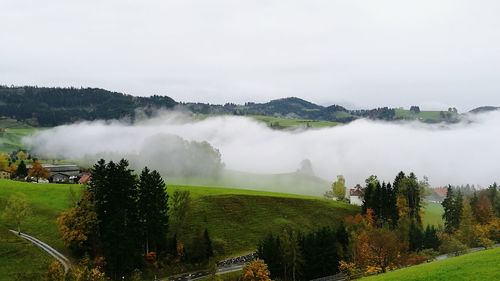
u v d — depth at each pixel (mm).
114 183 115688
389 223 164500
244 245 142625
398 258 109125
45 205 140500
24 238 117500
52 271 83000
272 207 174125
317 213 179625
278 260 116812
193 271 118000
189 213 152250
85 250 112062
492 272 52906
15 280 94062
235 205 167375
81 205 114750
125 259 108688
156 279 109812
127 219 115500
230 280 109875
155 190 122312
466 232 142875
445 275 54906
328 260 121938
